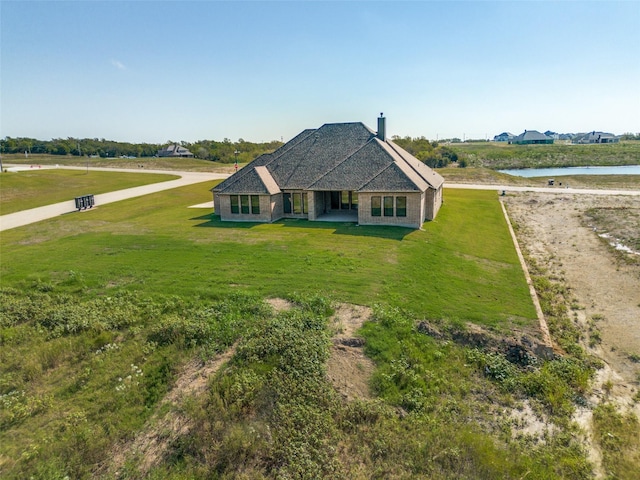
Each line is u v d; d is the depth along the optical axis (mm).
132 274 22422
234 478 10055
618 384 14070
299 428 11312
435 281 20609
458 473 10219
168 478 10039
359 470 10367
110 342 15961
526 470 10352
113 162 117125
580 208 40688
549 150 129375
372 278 20703
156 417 12016
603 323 18125
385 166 33312
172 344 15477
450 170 75688
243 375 13039
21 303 18922
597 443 11500
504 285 20953
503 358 14781
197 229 32281
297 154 38031
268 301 18547
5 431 11484
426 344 15344
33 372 13938
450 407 12555
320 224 32875
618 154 117125
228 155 131375
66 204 48469
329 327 16125
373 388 13164
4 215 42250
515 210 42094
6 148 156750
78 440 11062
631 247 27891
